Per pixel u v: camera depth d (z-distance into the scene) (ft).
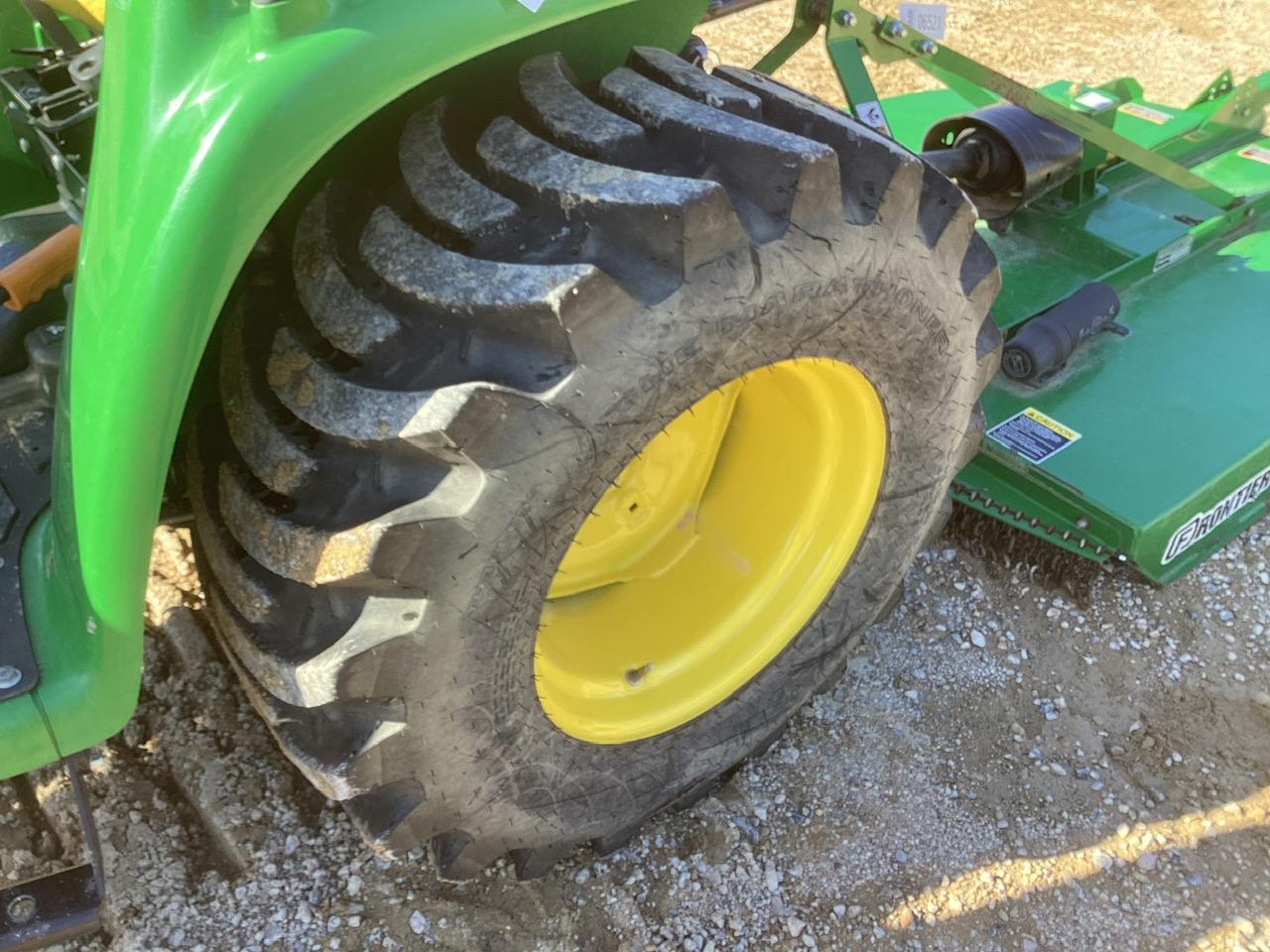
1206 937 6.75
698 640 6.73
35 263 5.52
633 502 6.56
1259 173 11.50
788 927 6.73
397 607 4.69
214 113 3.65
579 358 4.42
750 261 4.68
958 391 6.36
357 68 3.73
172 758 7.32
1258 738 7.89
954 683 8.17
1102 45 16.87
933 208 5.66
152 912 6.59
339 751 5.07
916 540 7.03
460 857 6.06
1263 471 8.82
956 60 9.08
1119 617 8.70
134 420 3.99
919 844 7.18
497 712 5.35
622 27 5.49
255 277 5.31
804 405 6.15
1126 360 9.46
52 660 4.86
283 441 4.68
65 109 6.00
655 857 7.04
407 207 4.78
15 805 7.04
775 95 5.38
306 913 6.63
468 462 4.45
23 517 5.58
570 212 4.47
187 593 8.21
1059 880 7.02
